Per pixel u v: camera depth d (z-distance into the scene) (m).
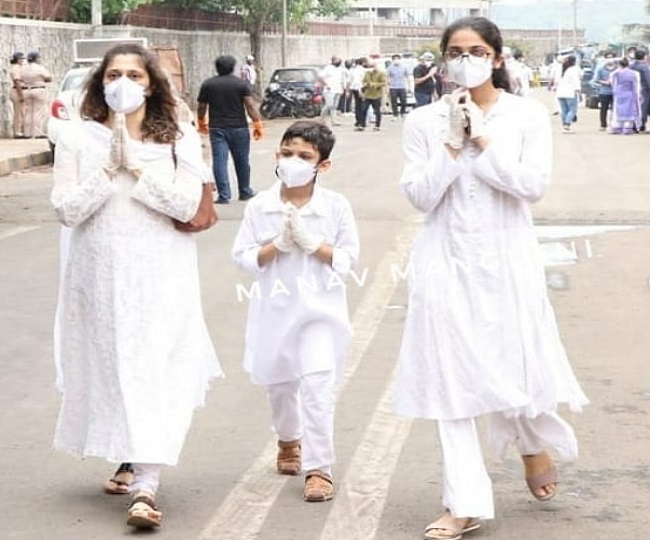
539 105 6.10
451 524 6.04
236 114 18.92
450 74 5.93
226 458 7.34
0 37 33.34
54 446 6.55
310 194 6.77
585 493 6.71
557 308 11.51
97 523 6.34
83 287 6.34
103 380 6.28
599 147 30.33
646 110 35.34
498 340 5.98
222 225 16.56
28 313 11.45
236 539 6.09
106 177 6.21
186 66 50.06
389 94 46.19
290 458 7.06
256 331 6.83
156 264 6.31
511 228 6.05
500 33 5.99
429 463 7.20
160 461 6.13
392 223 16.64
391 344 10.12
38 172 25.73
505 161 5.89
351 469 7.11
